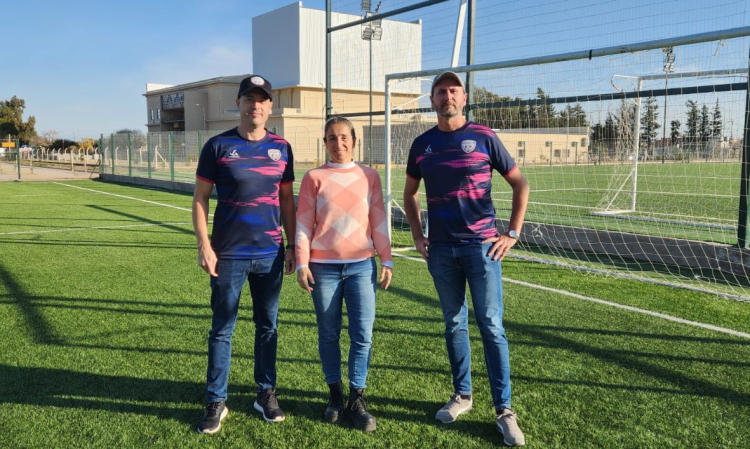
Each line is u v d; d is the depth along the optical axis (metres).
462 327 2.92
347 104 38.09
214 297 2.81
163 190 19.00
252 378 3.40
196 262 6.73
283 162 2.86
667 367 3.53
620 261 6.91
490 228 2.80
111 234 8.98
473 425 2.84
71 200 15.06
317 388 3.26
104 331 4.20
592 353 3.77
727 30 4.64
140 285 5.58
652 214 10.80
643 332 4.18
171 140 20.33
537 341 4.00
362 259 2.81
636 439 2.68
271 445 2.64
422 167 2.83
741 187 5.93
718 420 2.85
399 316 4.58
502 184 18.45
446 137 2.79
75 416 2.90
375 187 2.88
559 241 7.89
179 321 4.44
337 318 2.86
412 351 3.82
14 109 66.69
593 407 3.01
